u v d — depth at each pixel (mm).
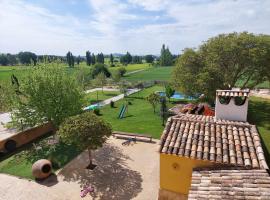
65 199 13078
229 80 30000
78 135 14844
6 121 26562
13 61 165375
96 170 16219
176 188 10312
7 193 13711
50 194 13562
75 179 15148
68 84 21891
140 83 59281
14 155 19297
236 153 9531
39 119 21188
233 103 13086
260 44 27469
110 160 17672
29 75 20844
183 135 10773
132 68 133875
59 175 15695
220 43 29484
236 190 7828
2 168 16891
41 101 20703
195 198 7828
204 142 10266
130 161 17453
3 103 30656
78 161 17625
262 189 7699
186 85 30875
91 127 15102
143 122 27344
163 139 10695
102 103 39875
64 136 15469
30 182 14875
